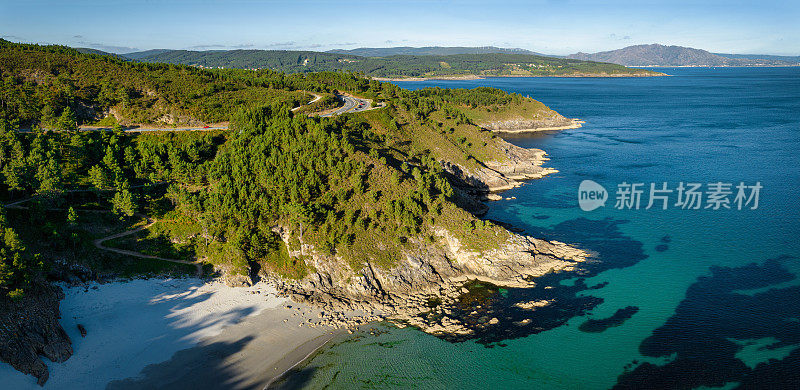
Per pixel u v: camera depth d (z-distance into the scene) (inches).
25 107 5718.5
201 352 2977.4
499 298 3668.8
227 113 6747.1
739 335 3088.1
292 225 4099.4
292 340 3129.9
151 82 7096.5
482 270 4065.0
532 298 3641.7
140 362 2864.2
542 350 3031.5
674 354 2945.4
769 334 3078.2
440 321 3373.5
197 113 6550.2
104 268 3823.8
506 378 2800.2
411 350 3046.3
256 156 4793.3
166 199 4680.1
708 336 3095.5
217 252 4079.7
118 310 3363.7
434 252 4175.7
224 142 5777.6
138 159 5177.2
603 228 4909.0
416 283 3882.9
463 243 4222.4
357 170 4739.2
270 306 3503.9
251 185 4448.8
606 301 3555.6
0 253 2994.6
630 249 4389.8
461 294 3747.5
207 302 3518.7
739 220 4945.9
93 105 6333.7
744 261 4065.0
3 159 4382.4
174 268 3939.5
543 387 2726.4
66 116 5413.4
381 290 3804.1
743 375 2731.3
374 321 3378.4
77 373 2731.3
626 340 3097.9
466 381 2773.1
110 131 5777.6
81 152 4913.9
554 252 4345.5
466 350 3043.8
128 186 4539.9
